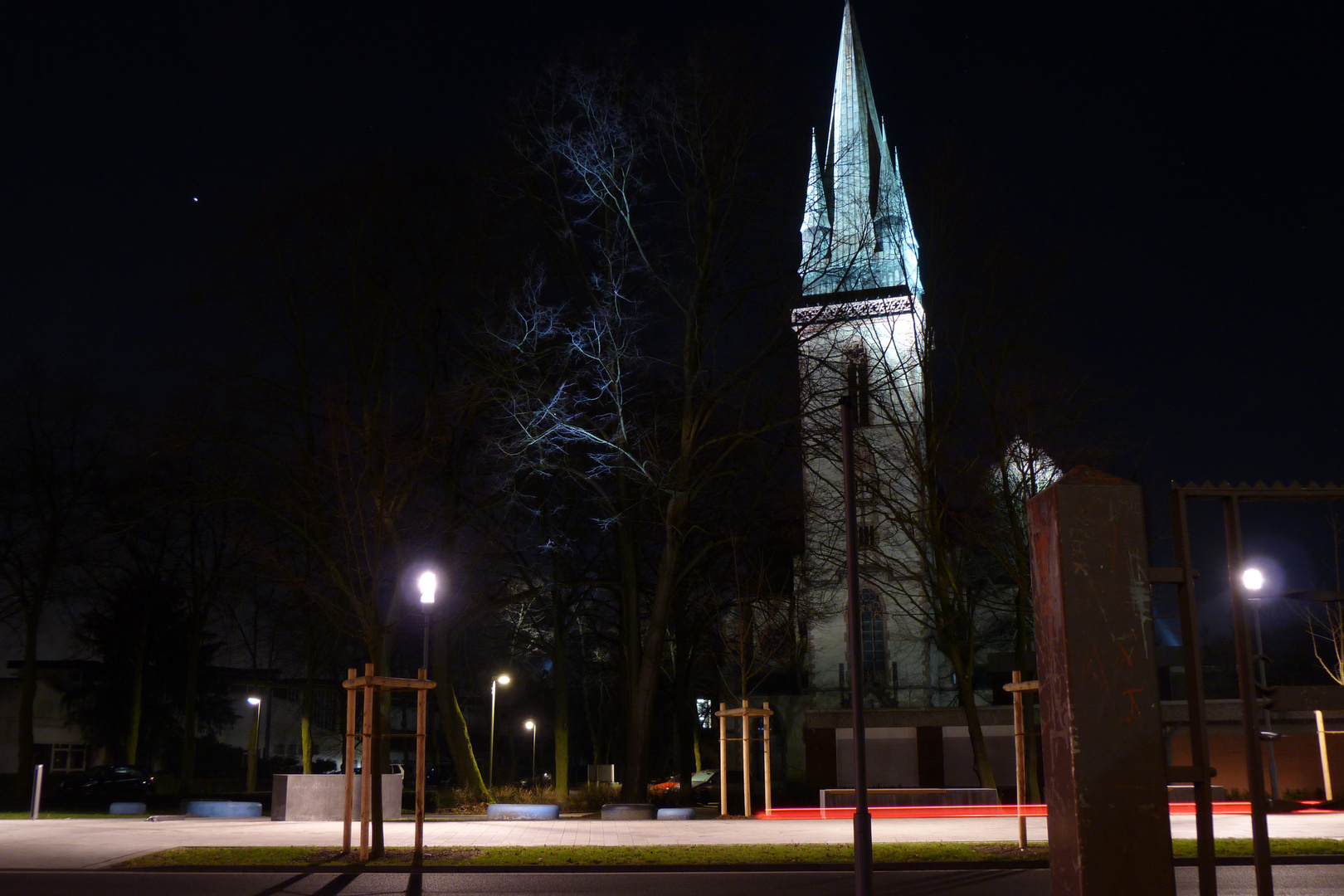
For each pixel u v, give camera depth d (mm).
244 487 32625
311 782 24875
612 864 15773
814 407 31656
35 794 24859
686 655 42688
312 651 48438
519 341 32062
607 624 45500
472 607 35062
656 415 32500
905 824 23375
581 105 31172
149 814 32375
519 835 20578
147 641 50625
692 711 54406
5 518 42344
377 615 28484
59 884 14164
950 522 33719
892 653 58875
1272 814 26094
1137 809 5352
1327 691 6695
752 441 31844
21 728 41781
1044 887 13797
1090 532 5641
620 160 31406
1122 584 5590
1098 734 5418
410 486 30453
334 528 31812
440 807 31938
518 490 33844
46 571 42469
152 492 34094
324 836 19859
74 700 54438
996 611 47875
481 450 33781
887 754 40500
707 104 30969
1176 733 34625
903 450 37344
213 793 48094
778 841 18766
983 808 26859
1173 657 45781
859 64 66562
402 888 13867
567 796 37031
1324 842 17188
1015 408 30750
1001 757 39656
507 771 74688
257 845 18016
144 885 14055
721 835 20234
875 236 34906
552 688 64312
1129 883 5273
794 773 58125
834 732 41344
